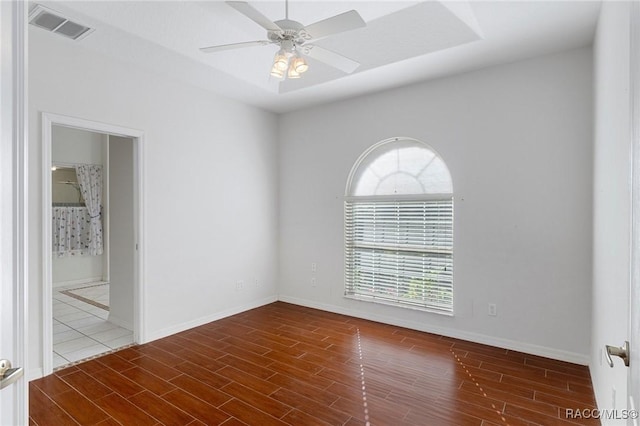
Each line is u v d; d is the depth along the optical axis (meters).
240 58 3.53
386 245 4.09
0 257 0.92
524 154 3.19
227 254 4.30
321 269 4.61
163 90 3.60
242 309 4.50
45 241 2.76
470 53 3.07
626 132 1.50
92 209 6.50
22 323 0.99
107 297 5.38
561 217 3.02
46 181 2.76
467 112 3.49
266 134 4.83
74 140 6.34
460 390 2.56
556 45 2.92
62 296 5.44
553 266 3.06
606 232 2.04
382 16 2.93
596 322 2.48
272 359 3.10
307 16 2.86
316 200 4.64
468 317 3.51
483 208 3.41
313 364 3.00
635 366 0.84
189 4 2.73
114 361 3.05
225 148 4.26
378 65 3.35
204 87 3.93
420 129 3.79
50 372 2.80
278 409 2.33
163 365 2.98
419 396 2.48
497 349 3.29
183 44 3.07
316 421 2.20
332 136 4.48
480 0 2.44
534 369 2.87
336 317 4.28
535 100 3.13
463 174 3.52
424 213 3.82
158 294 3.58
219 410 2.32
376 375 2.79
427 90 3.73
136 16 2.69
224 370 2.89
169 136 3.66
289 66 2.37
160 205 3.58
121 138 3.92
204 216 4.02
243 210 4.50
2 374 0.92
